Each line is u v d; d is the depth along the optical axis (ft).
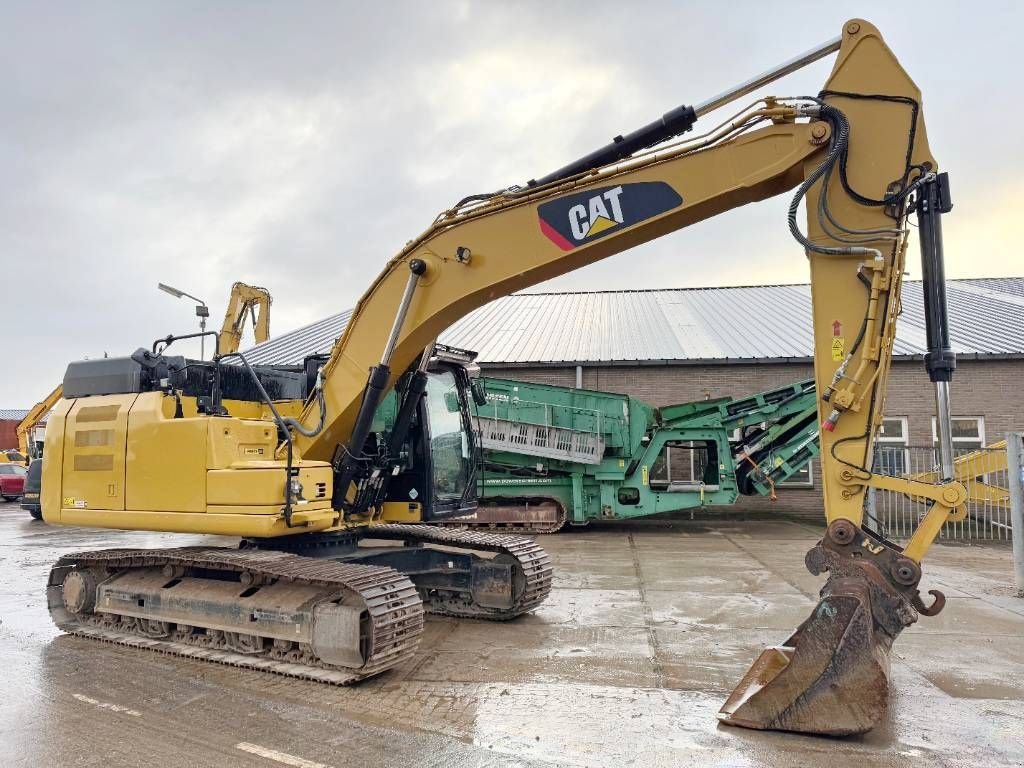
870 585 14.58
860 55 15.98
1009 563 36.11
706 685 17.67
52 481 23.06
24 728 15.12
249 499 19.19
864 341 15.44
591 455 48.01
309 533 21.99
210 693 17.38
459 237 19.60
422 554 25.35
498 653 20.53
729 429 48.60
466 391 27.02
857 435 15.42
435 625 23.77
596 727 15.03
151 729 15.06
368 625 17.62
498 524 49.24
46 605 27.66
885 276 15.37
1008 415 56.03
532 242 18.74
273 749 14.02
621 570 34.09
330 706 16.42
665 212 17.38
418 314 20.04
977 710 15.90
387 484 24.07
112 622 23.03
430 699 16.83
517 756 13.65
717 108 17.25
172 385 21.35
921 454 55.83
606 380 61.26
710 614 25.00
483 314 78.13
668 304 78.89
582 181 18.16
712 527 52.90
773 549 41.06
